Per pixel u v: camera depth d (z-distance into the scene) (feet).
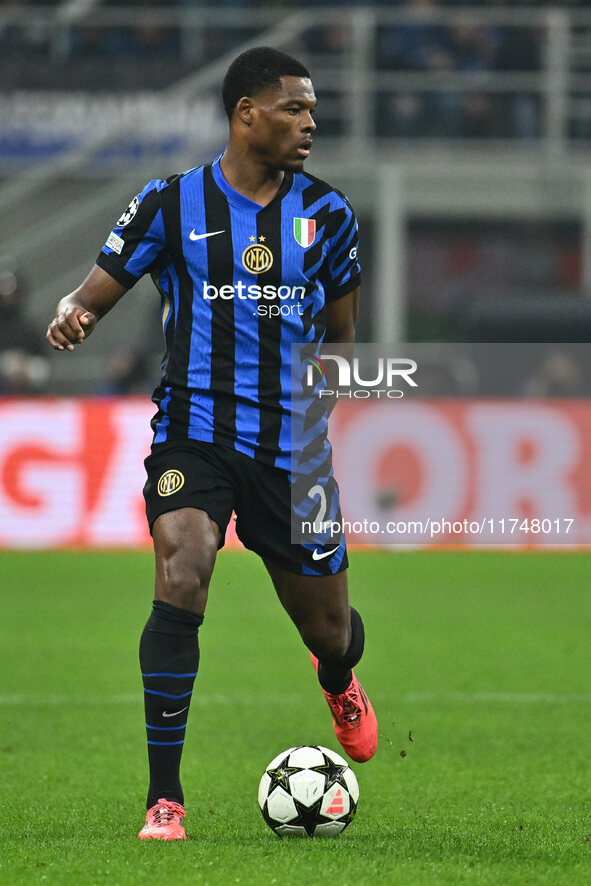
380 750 65.77
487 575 149.18
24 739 68.13
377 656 96.22
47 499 164.04
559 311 187.01
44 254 217.36
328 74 219.82
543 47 223.51
